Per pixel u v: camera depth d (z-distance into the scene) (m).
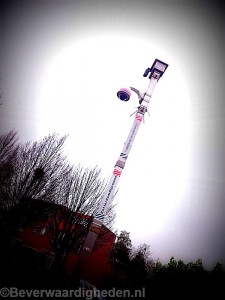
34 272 14.47
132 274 37.91
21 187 15.29
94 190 15.70
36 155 16.58
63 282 12.24
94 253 28.30
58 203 15.99
